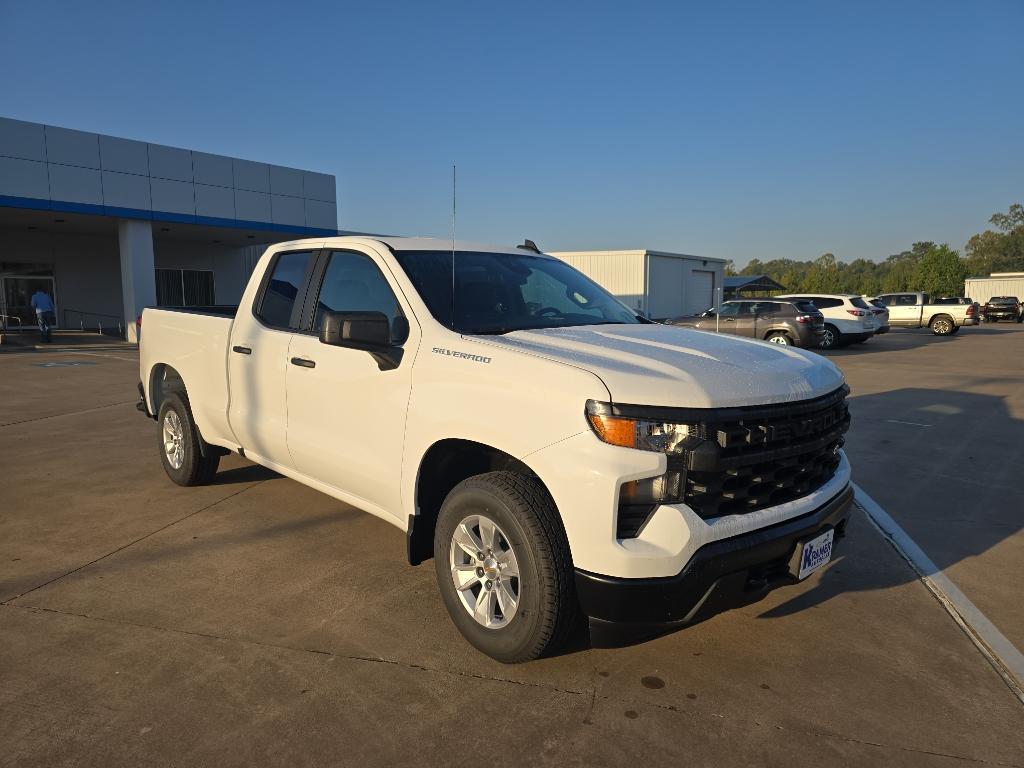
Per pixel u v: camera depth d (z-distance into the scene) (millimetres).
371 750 2541
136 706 2779
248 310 4688
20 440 7543
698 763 2498
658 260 31906
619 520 2660
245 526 4812
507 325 3637
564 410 2725
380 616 3549
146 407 6141
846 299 20922
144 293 22562
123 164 21578
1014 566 4297
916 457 6969
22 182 19625
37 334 24484
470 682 2979
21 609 3584
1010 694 2951
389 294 3752
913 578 4121
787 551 2945
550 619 2816
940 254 71312
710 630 3479
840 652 3283
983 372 14281
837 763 2506
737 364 3033
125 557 4266
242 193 24500
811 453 3096
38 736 2594
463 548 3160
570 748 2570
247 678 2982
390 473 3520
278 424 4328
